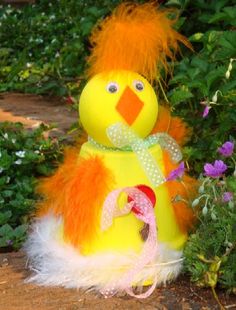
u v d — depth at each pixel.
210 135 1.30
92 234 0.99
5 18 2.85
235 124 1.25
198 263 0.99
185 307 0.98
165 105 1.24
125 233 0.99
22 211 1.27
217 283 1.01
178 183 1.03
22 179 1.35
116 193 0.98
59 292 1.01
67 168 1.03
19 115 1.75
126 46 0.99
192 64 1.30
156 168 1.00
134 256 0.99
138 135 1.00
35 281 1.04
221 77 1.25
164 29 1.03
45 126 1.49
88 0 2.61
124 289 0.99
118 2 1.75
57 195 1.04
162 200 1.01
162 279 1.01
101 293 1.00
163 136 1.04
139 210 0.98
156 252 1.00
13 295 1.01
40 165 1.37
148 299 0.99
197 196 1.03
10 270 1.08
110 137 0.99
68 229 1.00
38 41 2.53
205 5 1.46
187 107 1.35
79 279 1.01
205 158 1.28
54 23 2.73
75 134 1.43
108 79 1.00
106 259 0.99
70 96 1.86
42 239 1.05
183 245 1.03
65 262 1.01
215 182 1.03
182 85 1.30
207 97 1.23
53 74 2.07
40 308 0.98
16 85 2.10
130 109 0.99
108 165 1.00
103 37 1.00
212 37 1.33
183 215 1.04
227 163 1.22
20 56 2.40
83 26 1.78
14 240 1.19
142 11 1.02
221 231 0.99
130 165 1.00
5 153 1.35
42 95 2.03
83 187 0.99
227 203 1.00
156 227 1.00
